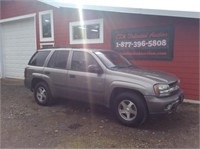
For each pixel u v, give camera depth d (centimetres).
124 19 879
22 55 1293
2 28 1376
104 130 511
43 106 698
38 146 434
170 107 505
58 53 675
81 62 612
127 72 545
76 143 446
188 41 757
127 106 529
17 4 1256
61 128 521
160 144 446
